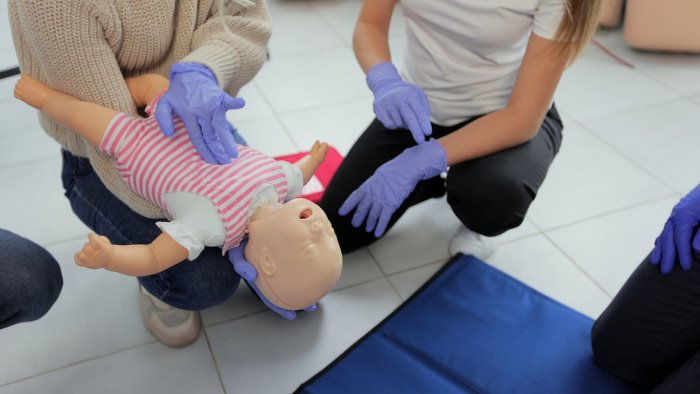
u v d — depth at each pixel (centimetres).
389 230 166
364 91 226
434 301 145
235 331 137
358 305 145
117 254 91
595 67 246
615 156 197
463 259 156
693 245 105
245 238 107
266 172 104
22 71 106
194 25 113
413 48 145
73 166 124
